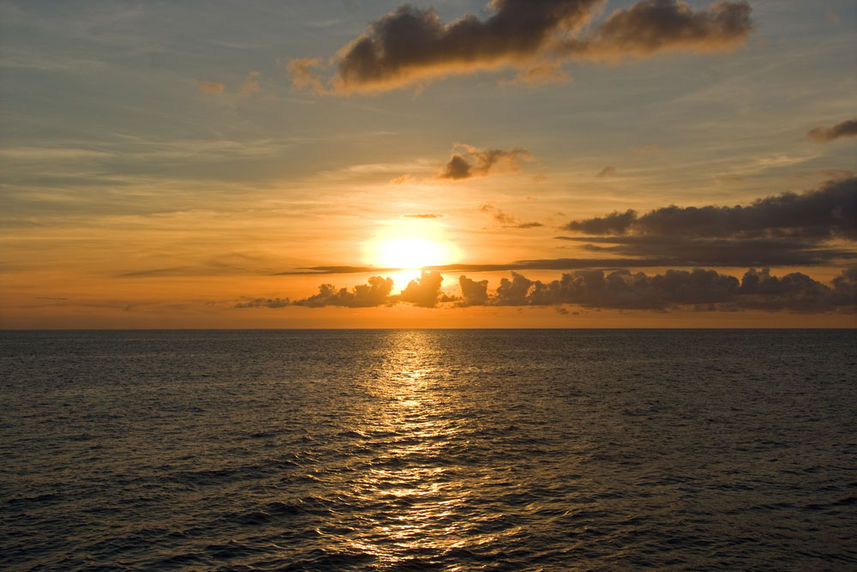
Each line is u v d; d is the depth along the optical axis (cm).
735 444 3784
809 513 2491
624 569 1984
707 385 7350
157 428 4400
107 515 2472
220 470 3188
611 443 3831
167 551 2122
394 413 5153
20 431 4272
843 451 3578
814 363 11138
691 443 3819
